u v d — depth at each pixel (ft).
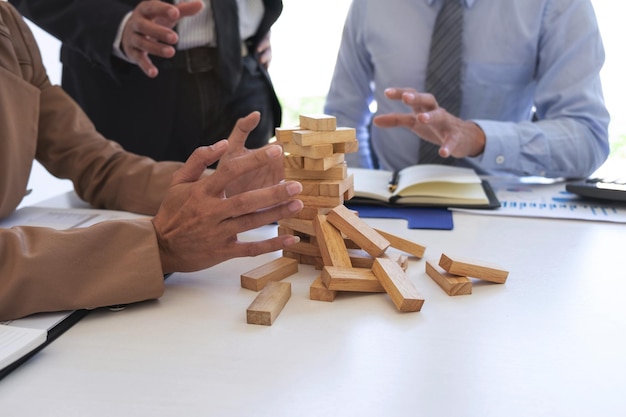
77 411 1.82
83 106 5.54
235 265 3.06
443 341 2.23
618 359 2.10
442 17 5.40
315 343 2.22
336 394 1.89
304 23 11.58
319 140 2.76
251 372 2.02
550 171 4.84
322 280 2.66
